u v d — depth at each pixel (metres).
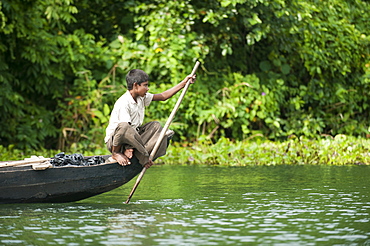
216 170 27.81
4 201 17.44
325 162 31.62
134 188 17.86
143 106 18.39
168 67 36.03
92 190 17.81
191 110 36.47
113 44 37.91
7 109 34.66
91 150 35.81
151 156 17.67
